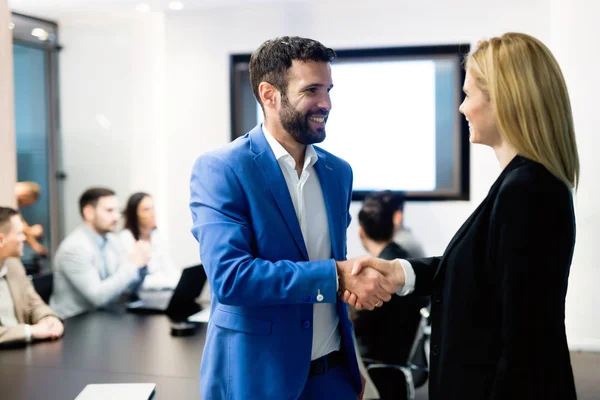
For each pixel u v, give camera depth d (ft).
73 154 18.44
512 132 4.38
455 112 16.20
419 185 16.58
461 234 4.62
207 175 4.90
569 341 9.01
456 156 16.22
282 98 4.90
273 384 4.77
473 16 15.69
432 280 5.22
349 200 5.76
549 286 4.08
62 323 9.68
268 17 16.66
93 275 12.12
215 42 16.96
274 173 4.96
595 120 9.34
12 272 9.76
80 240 12.43
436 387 4.65
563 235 4.18
